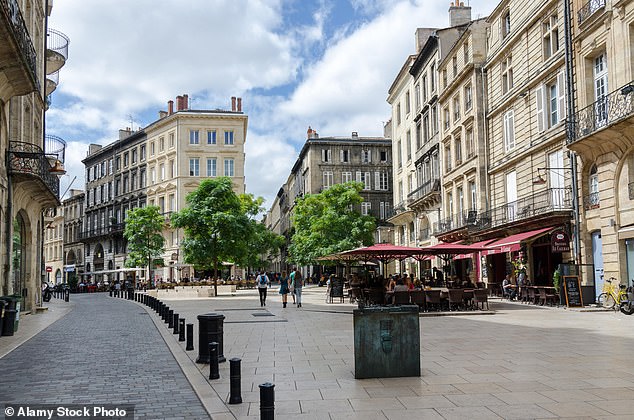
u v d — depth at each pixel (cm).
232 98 6203
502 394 699
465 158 3409
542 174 2564
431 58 4109
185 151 5959
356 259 2700
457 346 1127
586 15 2142
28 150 2123
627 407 626
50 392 765
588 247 2186
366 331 822
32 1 2217
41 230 2625
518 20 2792
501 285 2959
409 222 4797
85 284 6106
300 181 8206
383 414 619
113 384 817
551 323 1555
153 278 5950
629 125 1808
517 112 2825
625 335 1255
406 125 4906
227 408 659
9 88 1738
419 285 2441
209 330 974
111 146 7169
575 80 2230
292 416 619
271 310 2289
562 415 598
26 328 1669
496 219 3025
